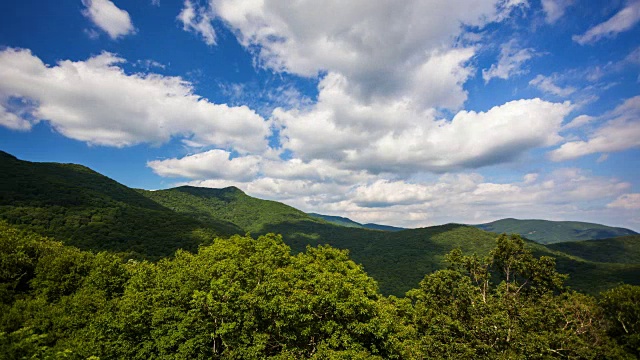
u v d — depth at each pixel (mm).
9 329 29938
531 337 27859
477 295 34844
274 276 30719
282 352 25703
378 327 26344
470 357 28438
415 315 37094
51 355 16406
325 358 24453
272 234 47562
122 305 28906
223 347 28188
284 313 26312
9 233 51219
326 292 26953
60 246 58219
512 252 36562
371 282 36188
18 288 41812
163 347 25344
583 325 30703
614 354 27203
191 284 29812
